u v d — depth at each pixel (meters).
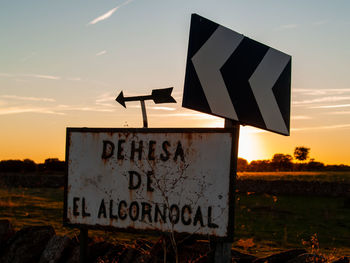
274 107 4.71
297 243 12.50
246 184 32.31
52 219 13.59
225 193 4.21
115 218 4.67
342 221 18.20
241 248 10.73
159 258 5.10
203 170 4.32
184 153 4.41
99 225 4.73
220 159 4.26
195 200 4.32
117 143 4.73
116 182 4.70
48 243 5.59
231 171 4.21
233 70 4.50
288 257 5.31
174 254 5.08
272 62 4.82
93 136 4.84
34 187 35.09
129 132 4.68
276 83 4.79
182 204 4.38
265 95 4.66
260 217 18.98
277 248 11.12
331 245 12.52
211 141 4.31
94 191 4.79
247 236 13.56
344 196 28.30
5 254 5.70
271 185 31.39
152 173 4.54
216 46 4.46
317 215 20.02
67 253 5.49
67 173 4.91
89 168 4.83
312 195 29.58
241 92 4.49
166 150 4.49
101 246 5.58
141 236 10.31
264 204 24.44
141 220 4.55
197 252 5.07
